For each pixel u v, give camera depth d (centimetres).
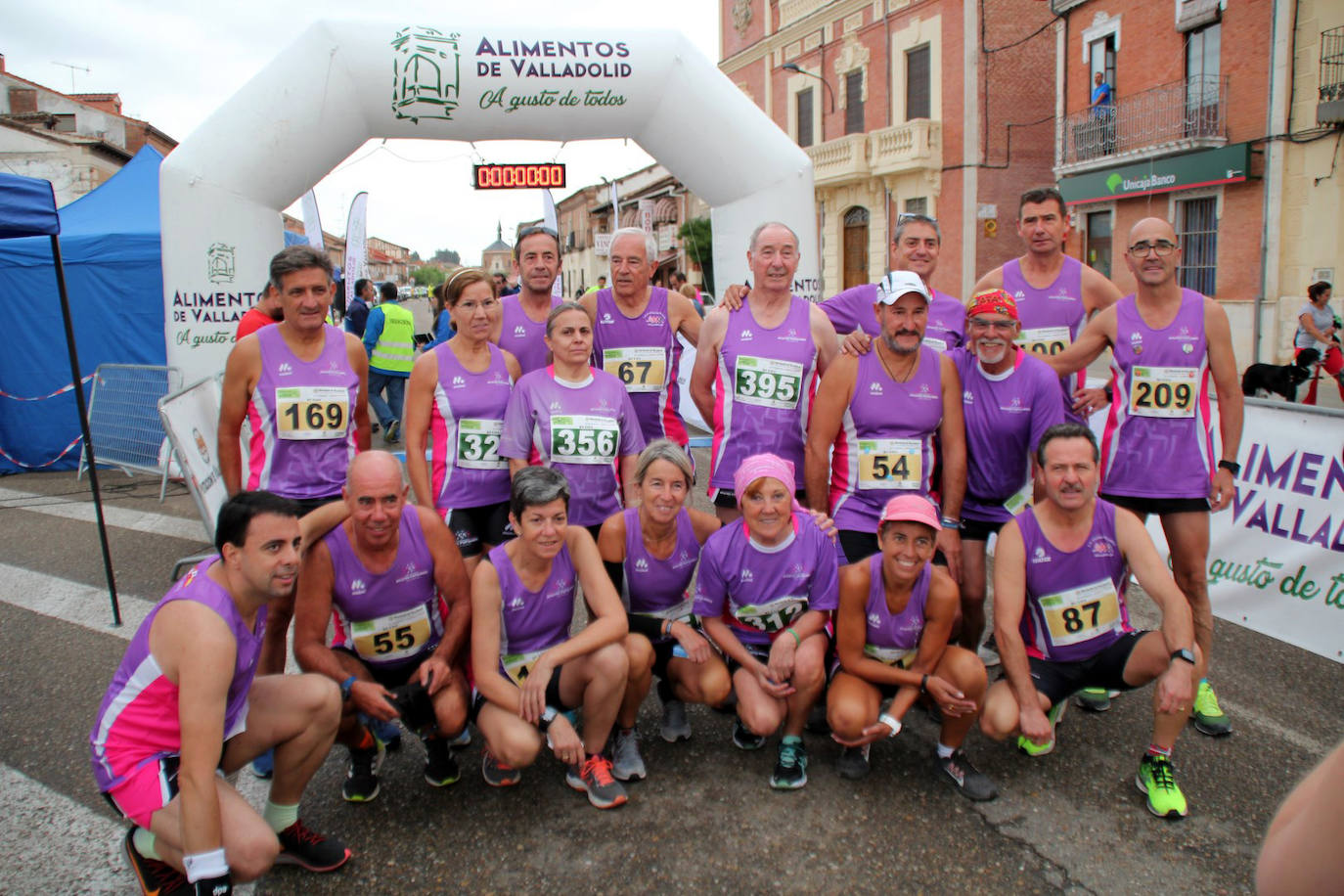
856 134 2155
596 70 622
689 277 2808
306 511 362
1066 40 1773
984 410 350
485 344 374
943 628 295
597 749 301
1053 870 253
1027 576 306
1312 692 356
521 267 407
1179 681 271
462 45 597
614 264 396
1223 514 434
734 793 296
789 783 296
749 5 2600
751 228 687
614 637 292
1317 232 1327
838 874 252
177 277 583
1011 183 1997
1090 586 303
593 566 304
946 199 2022
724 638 315
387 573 294
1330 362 1029
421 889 250
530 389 354
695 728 346
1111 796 289
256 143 578
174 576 512
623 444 367
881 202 2192
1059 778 302
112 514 671
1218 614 435
